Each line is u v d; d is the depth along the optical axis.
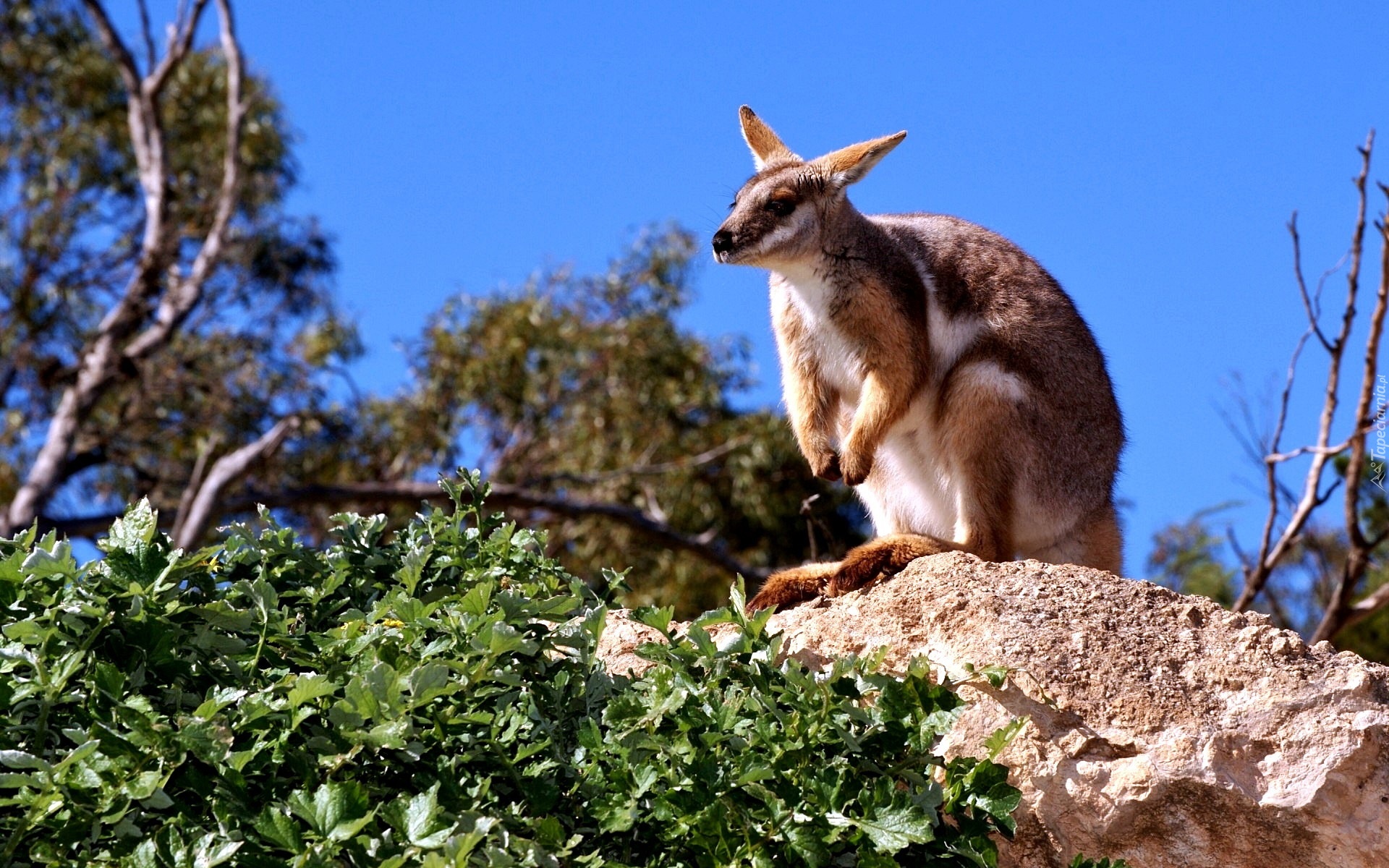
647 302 34.84
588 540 33.06
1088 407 10.32
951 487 10.30
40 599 6.18
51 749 5.84
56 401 32.94
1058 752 6.72
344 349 34.69
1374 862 6.54
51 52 36.16
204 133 36.97
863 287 10.27
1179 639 7.11
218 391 31.48
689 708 6.16
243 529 7.30
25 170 35.62
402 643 6.41
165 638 5.98
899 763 6.21
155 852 5.16
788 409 10.97
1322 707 6.80
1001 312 10.29
